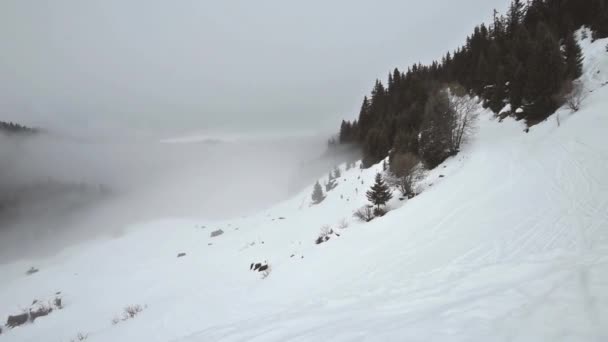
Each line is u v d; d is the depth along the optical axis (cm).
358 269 1407
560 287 546
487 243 1095
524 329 439
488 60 5116
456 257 1059
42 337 2405
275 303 1353
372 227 2184
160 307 2009
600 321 412
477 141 3369
